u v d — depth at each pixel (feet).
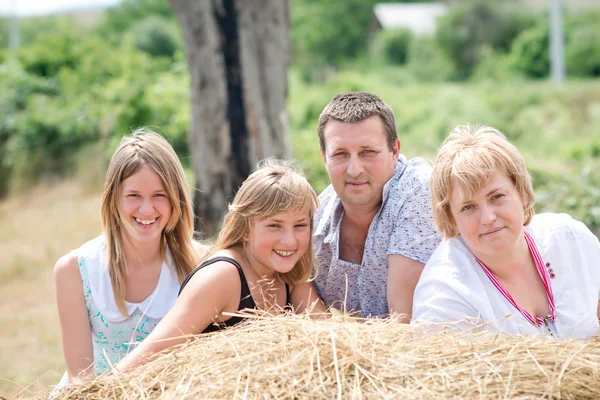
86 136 44.93
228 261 9.22
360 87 74.33
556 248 8.88
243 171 23.53
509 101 70.69
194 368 7.42
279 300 9.91
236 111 23.31
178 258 10.71
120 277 10.27
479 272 8.73
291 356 7.12
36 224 37.40
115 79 48.47
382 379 6.79
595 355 7.18
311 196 9.45
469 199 8.42
